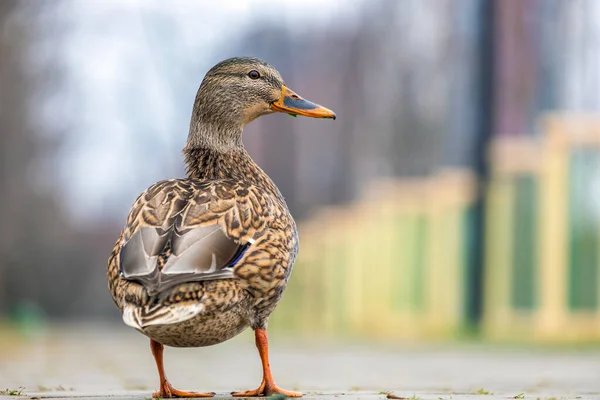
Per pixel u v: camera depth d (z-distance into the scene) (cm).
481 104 2147
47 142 4306
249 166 859
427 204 2441
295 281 3541
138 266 675
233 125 859
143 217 706
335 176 4678
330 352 1723
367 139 4381
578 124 1997
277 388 752
